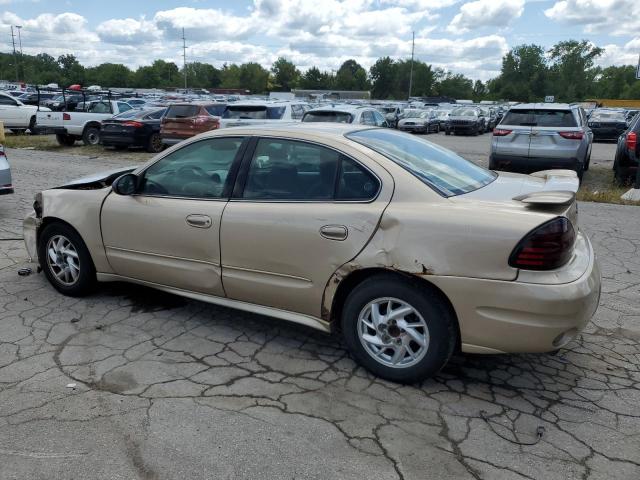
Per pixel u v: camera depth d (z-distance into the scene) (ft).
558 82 382.83
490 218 9.98
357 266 10.91
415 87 410.31
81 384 11.07
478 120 101.91
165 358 12.21
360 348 11.46
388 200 10.92
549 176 13.25
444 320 10.47
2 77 382.22
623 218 25.77
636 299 15.84
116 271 14.70
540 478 8.53
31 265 18.33
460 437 9.51
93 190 14.90
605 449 9.22
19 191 31.86
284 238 11.62
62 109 69.31
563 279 9.75
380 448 9.20
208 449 9.14
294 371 11.73
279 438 9.44
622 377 11.61
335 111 42.75
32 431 9.55
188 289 13.55
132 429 9.64
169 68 449.89
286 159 12.12
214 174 12.92
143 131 55.88
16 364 11.84
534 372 11.80
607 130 83.10
